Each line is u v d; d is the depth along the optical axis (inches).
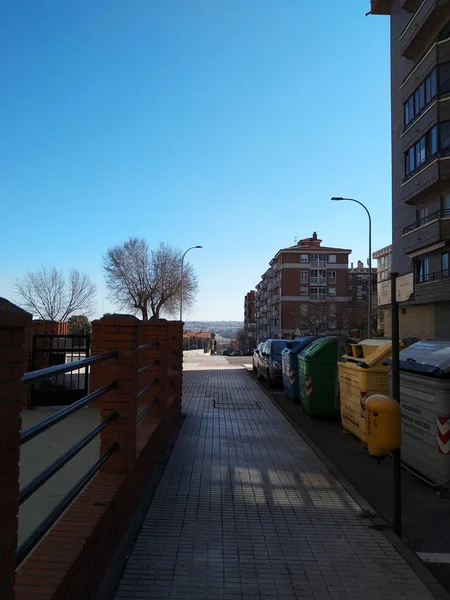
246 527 168.9
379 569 141.4
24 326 81.7
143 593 125.0
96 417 312.5
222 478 222.5
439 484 211.2
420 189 1061.8
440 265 1059.9
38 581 96.9
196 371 812.6
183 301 2137.1
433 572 147.3
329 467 243.9
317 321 2422.5
